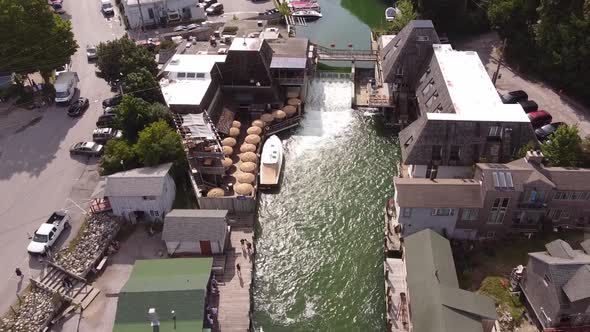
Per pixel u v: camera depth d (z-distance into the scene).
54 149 78.12
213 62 87.62
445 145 67.94
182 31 111.12
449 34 111.31
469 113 68.75
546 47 88.56
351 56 100.19
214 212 63.78
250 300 57.91
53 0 119.19
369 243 65.88
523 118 67.38
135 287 53.22
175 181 71.81
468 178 67.25
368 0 137.00
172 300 51.94
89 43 107.25
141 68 84.62
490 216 61.09
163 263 57.94
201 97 79.94
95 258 60.91
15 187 71.06
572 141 66.56
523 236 63.03
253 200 68.56
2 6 83.62
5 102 89.19
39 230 62.16
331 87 96.88
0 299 56.19
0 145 79.00
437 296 50.19
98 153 76.62
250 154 76.38
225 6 126.06
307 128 86.62
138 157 70.69
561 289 49.16
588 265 49.53
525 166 61.28
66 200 69.00
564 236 62.75
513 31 96.25
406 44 85.12
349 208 71.00
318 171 77.56
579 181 59.97
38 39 87.12
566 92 88.31
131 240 64.81
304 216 70.00
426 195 60.38
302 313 57.72
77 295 57.59
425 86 81.81
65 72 92.19
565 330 50.28
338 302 58.78
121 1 120.19
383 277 61.38
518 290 56.25
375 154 80.62
